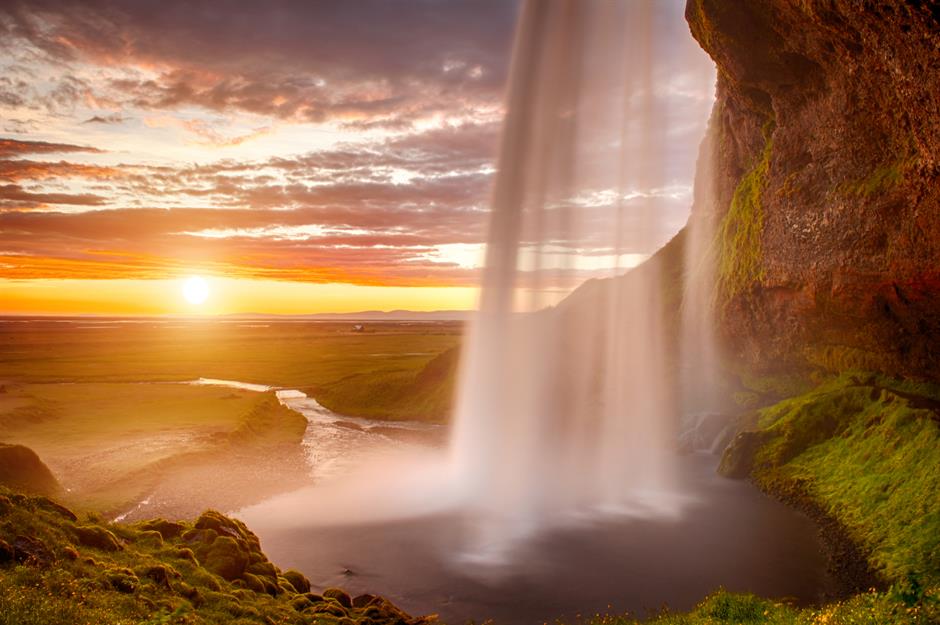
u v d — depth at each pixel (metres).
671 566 22.58
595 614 18.84
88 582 13.16
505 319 57.75
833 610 12.55
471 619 18.88
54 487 30.59
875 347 35.81
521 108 53.91
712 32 39.53
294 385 84.75
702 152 67.75
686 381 51.94
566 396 54.28
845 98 33.88
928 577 18.64
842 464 29.36
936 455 24.19
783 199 41.62
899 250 31.94
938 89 23.34
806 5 29.12
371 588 21.34
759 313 45.94
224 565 17.34
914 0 21.03
